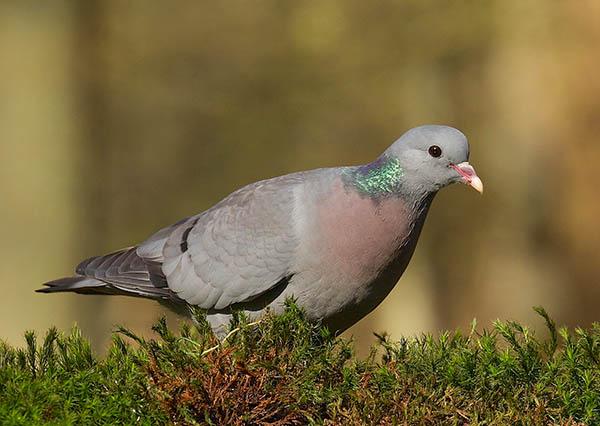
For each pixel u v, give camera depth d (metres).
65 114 14.70
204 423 4.89
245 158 21.59
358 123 18.75
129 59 17.28
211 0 17.66
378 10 17.00
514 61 19.06
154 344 5.26
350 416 4.84
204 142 22.22
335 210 6.70
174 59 17.78
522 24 17.28
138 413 4.93
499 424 4.82
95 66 15.55
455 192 21.12
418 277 21.03
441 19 16.83
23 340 14.53
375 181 6.72
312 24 17.11
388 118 18.47
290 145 20.20
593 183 20.88
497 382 5.10
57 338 5.69
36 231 14.56
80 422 4.85
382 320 21.31
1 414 4.77
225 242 7.11
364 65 17.19
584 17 19.31
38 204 14.56
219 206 7.44
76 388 5.07
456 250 21.36
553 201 21.09
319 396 4.94
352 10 17.05
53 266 14.65
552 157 20.86
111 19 16.53
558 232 21.19
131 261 7.66
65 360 5.48
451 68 18.67
